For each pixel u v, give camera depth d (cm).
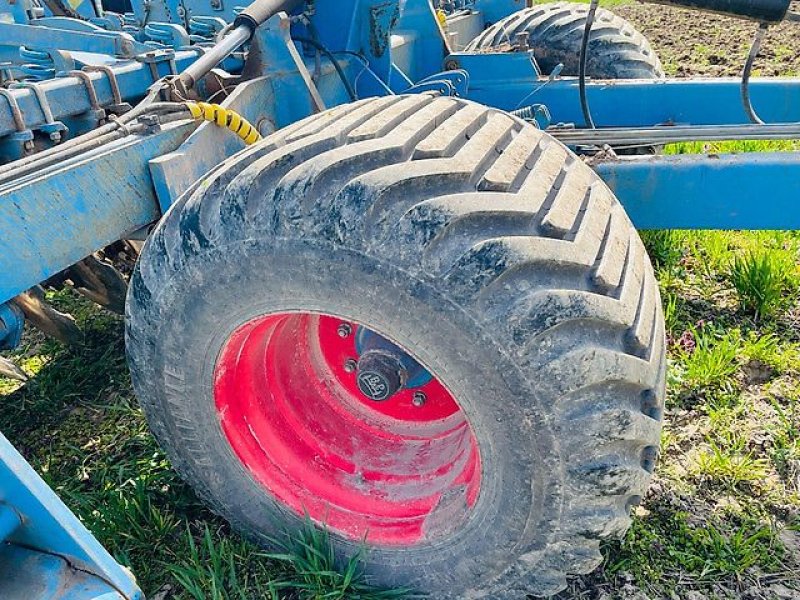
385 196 182
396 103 221
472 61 409
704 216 274
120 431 328
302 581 245
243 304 205
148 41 417
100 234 249
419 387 239
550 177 204
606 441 186
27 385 363
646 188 272
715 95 370
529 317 177
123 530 267
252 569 256
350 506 239
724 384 325
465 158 191
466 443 228
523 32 438
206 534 251
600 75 446
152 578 258
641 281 203
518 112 338
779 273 378
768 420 306
